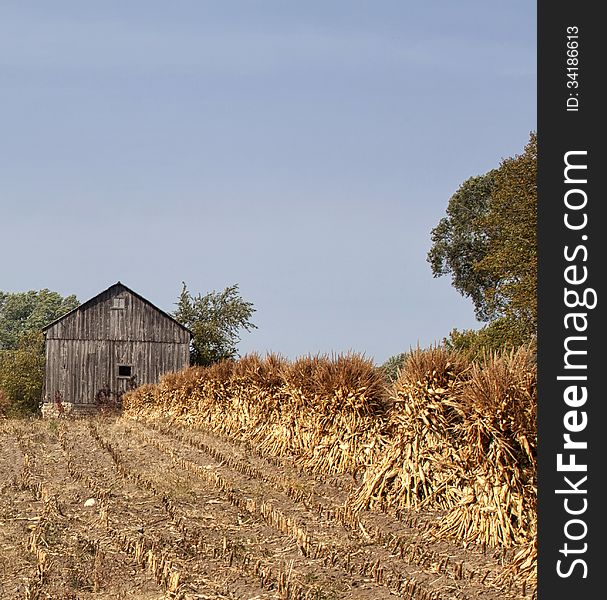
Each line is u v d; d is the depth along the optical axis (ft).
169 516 49.14
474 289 199.31
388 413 58.44
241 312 219.41
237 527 46.83
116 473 65.77
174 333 180.65
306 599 34.09
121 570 38.50
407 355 52.60
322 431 64.75
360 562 39.37
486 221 130.82
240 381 88.28
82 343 177.88
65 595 34.83
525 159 125.18
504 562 38.65
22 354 231.50
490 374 43.55
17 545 42.68
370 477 52.24
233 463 68.85
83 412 175.32
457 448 49.26
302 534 42.86
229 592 35.29
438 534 43.24
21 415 162.61
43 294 433.07
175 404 112.78
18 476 64.90
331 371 64.69
